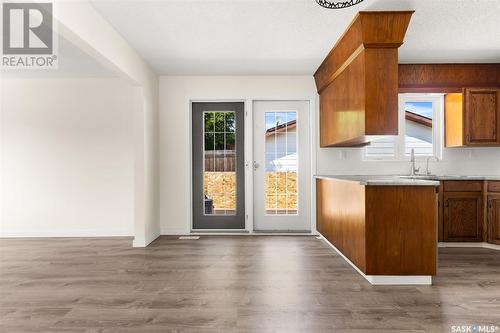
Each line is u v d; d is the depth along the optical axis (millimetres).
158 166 5305
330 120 4660
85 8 2887
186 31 3605
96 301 2699
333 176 4590
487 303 2645
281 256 4035
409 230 3082
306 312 2479
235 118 5418
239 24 3436
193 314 2447
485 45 4023
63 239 5117
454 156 5137
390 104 3268
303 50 4195
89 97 5336
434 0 2906
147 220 4723
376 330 2211
